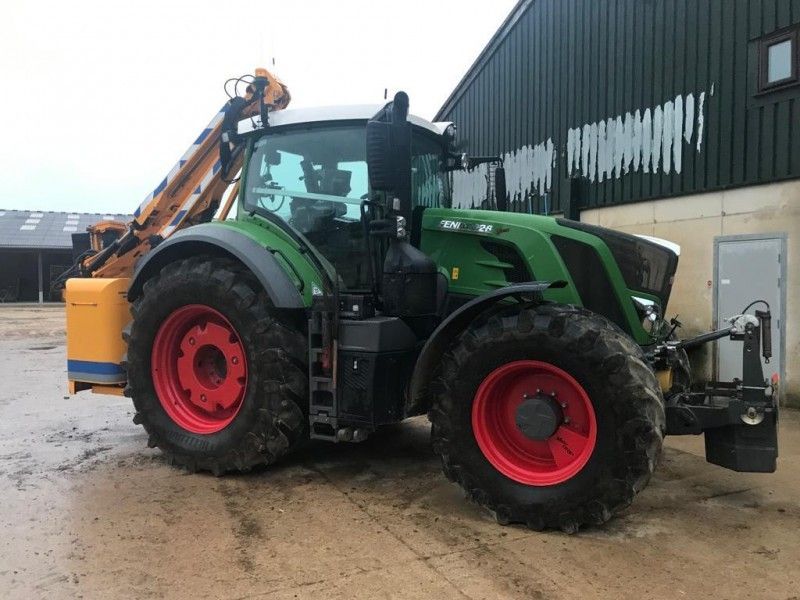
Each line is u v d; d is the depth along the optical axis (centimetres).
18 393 680
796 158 560
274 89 468
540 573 262
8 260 2839
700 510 333
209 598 241
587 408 294
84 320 459
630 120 721
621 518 321
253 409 370
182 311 399
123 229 580
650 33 692
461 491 360
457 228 378
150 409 409
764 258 595
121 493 356
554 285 321
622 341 291
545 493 299
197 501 344
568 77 809
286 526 310
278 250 379
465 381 315
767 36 575
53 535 298
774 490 364
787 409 575
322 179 395
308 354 372
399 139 332
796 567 268
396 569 265
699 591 247
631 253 359
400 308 349
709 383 357
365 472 395
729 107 612
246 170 425
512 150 926
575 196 796
